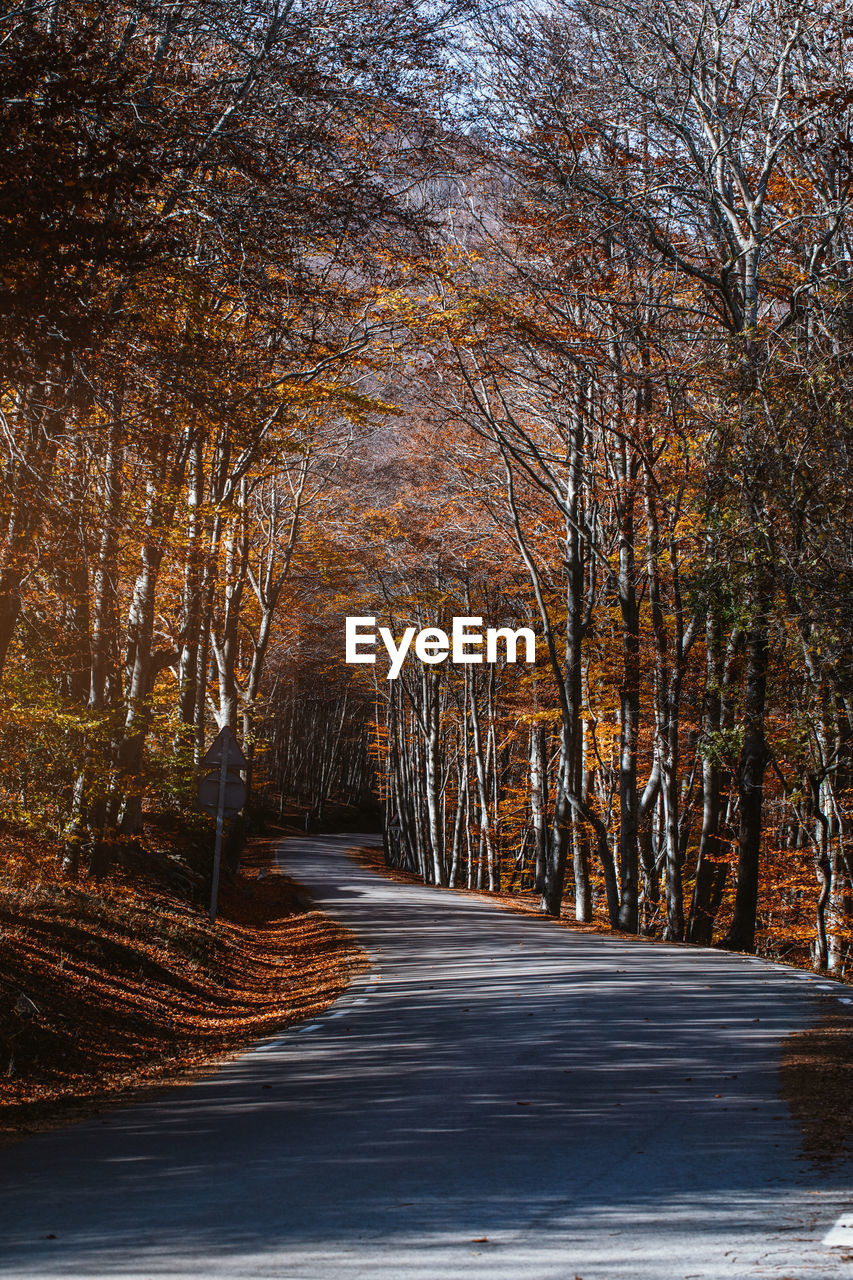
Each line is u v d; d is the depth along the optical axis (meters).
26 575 12.82
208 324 14.32
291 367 15.21
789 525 20.30
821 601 19.73
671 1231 5.01
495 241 23.98
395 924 24.72
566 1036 10.70
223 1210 5.39
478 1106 7.85
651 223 22.52
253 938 21.50
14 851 17.23
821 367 19.62
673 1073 8.92
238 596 34.03
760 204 23.28
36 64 9.38
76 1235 5.00
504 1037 10.77
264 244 13.06
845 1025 11.18
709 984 14.69
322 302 14.23
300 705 96.56
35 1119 7.80
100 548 13.17
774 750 27.42
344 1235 4.98
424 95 14.24
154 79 12.57
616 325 24.50
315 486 40.62
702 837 27.12
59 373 10.48
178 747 23.72
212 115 12.82
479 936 22.23
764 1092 8.12
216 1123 7.53
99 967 13.05
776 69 22.56
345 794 108.06
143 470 13.56
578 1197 5.57
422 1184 5.84
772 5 21.95
